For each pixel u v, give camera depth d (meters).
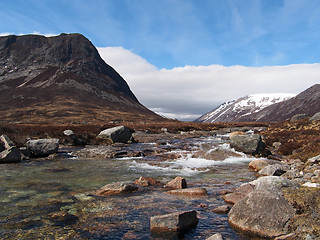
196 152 24.50
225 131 64.88
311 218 6.14
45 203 9.42
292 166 16.03
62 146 32.62
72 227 7.21
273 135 31.70
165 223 6.99
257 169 17.09
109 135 36.56
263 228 6.54
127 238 6.52
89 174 15.63
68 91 172.50
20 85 171.25
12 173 15.66
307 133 28.30
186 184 12.55
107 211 8.56
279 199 7.06
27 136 32.19
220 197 10.32
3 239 6.39
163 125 72.69
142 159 22.53
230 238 6.39
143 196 10.52
